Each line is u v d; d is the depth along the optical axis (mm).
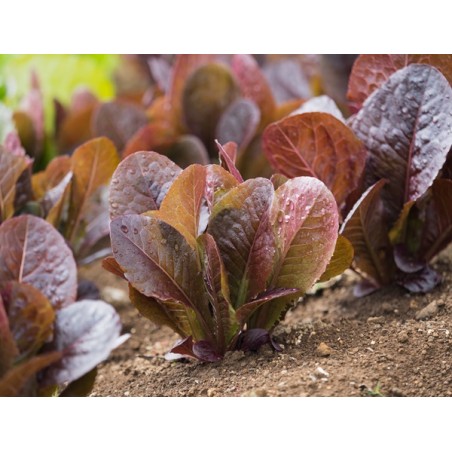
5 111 1249
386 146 1056
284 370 965
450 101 1020
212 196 966
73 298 924
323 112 1032
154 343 1160
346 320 1067
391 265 1110
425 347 989
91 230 1225
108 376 1068
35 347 903
